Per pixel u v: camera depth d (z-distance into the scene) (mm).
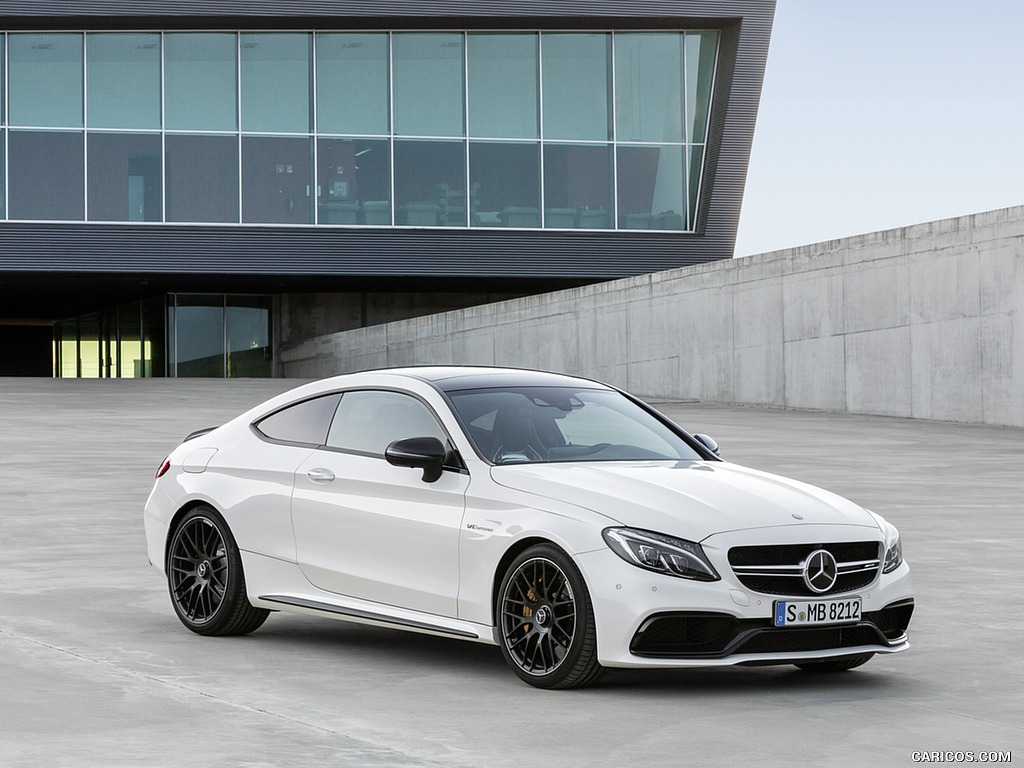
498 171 39125
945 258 23844
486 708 6141
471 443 7059
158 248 37250
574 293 32312
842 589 6551
